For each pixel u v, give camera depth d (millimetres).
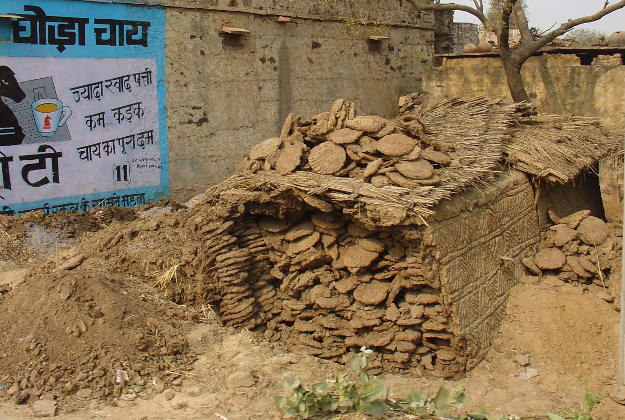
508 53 12688
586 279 7598
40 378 5309
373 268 6660
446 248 6359
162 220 7535
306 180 6516
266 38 12500
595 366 6707
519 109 9727
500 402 6148
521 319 7188
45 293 6004
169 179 11211
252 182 6734
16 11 9031
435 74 14414
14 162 9219
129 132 10539
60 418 4898
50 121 9539
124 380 5398
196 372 5695
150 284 6828
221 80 11812
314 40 13484
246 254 6863
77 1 9648
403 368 6617
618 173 9469
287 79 13047
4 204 9172
